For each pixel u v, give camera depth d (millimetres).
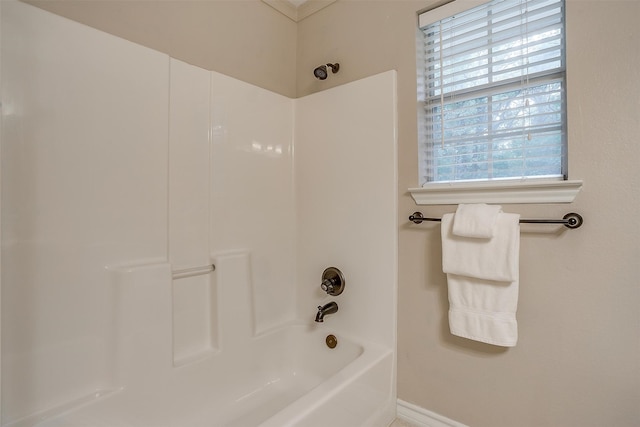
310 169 1797
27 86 975
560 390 1123
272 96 1758
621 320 1020
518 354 1199
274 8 1853
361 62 1641
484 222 1154
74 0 1126
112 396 1103
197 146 1418
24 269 971
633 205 994
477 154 1346
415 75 1443
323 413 1052
